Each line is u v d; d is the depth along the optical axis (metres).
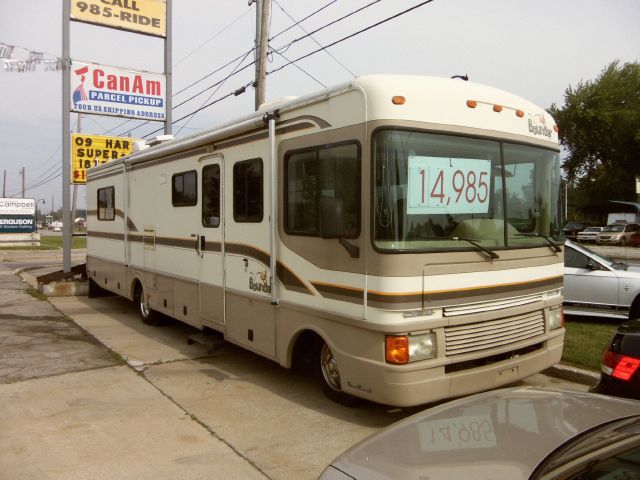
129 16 13.91
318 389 5.64
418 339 4.22
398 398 4.15
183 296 7.32
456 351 4.40
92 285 11.92
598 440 2.19
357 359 4.41
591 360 6.03
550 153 5.29
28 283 14.77
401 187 4.23
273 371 6.30
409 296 4.17
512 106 4.93
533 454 2.18
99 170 10.69
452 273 4.38
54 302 11.49
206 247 6.66
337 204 4.27
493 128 4.75
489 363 4.62
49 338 8.05
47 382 5.94
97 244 11.05
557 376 5.93
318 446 4.29
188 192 7.07
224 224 6.24
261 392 5.57
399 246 4.18
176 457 4.11
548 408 2.66
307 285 4.94
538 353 4.98
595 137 44.62
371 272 4.25
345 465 2.40
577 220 52.41
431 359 4.26
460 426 2.55
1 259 24.47
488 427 2.50
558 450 2.19
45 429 4.65
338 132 4.57
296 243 5.07
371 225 4.24
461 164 4.54
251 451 4.21
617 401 2.74
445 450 2.34
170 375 6.18
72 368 6.47
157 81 14.61
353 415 4.91
